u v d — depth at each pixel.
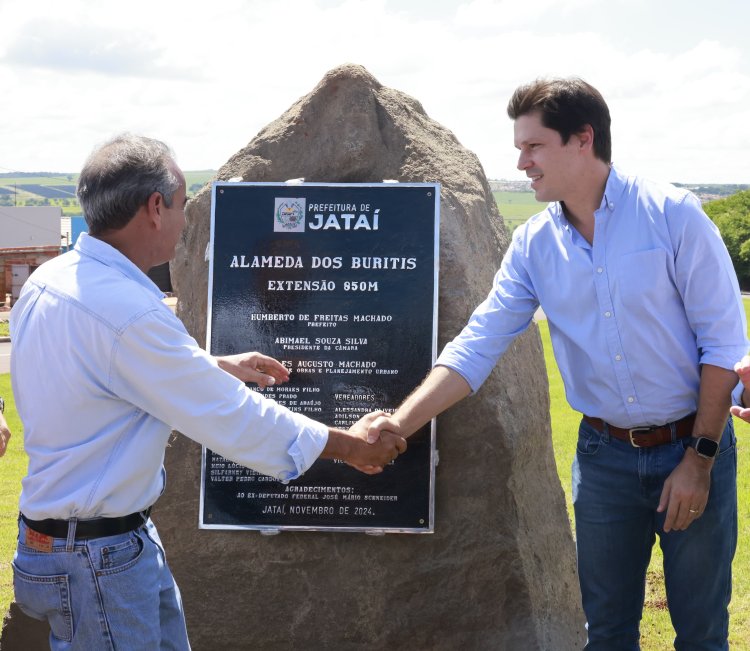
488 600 3.57
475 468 3.58
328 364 3.57
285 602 3.62
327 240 3.60
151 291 2.54
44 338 2.45
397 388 3.55
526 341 3.98
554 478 4.11
